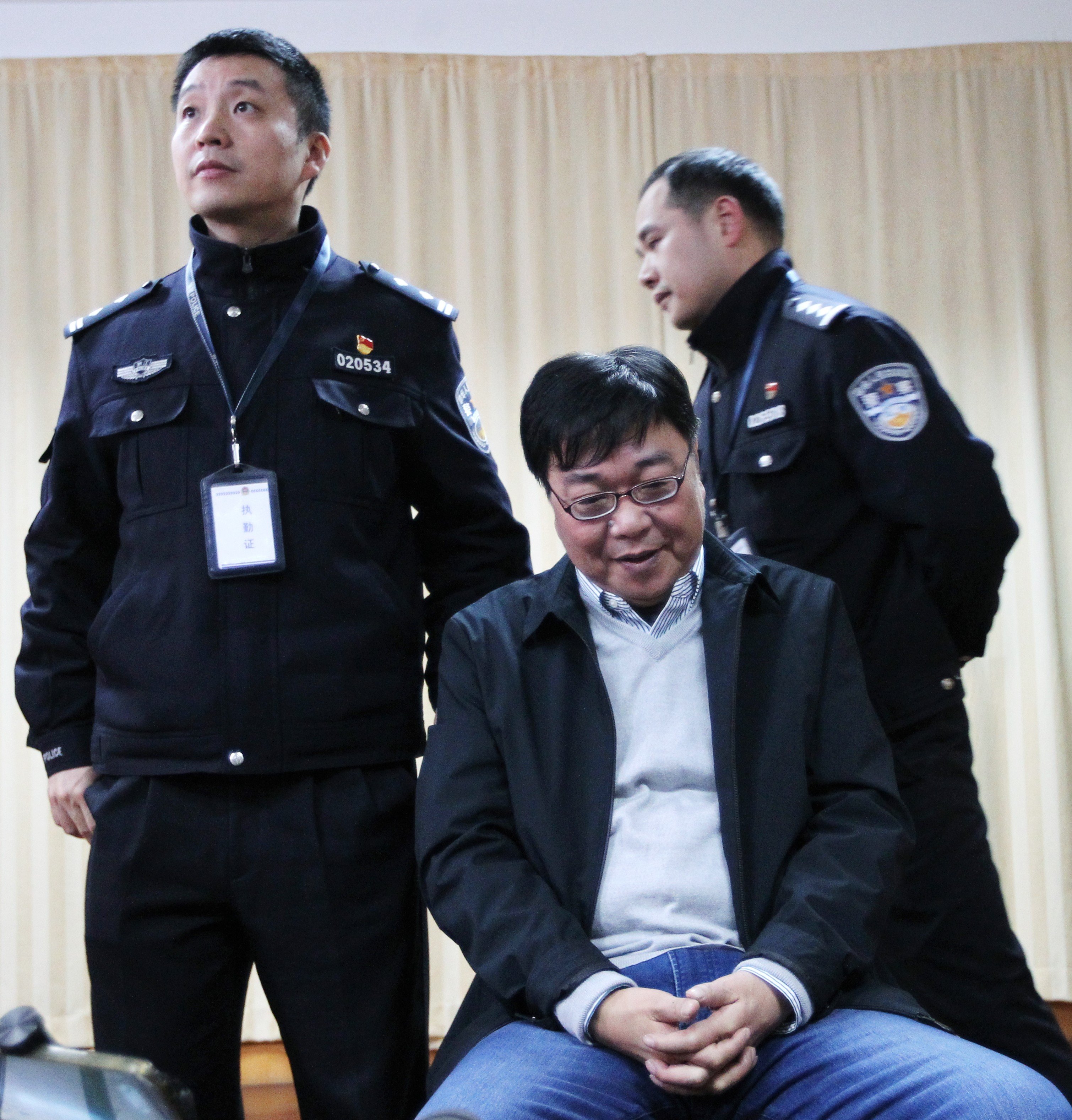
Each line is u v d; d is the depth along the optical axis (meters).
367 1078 1.62
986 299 3.68
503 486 1.88
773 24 3.76
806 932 1.35
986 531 1.83
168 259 3.60
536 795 1.49
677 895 1.44
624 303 3.66
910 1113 1.24
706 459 2.08
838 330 1.89
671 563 1.51
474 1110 1.25
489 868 1.45
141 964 1.62
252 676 1.61
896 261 3.69
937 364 3.68
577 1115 1.27
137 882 1.62
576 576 1.59
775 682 1.51
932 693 1.87
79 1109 0.90
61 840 3.47
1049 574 3.61
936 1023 1.39
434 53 3.69
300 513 1.66
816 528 1.90
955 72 3.73
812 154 3.71
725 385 2.06
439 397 1.81
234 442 1.66
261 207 1.74
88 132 3.61
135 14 3.65
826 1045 1.32
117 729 1.65
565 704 1.52
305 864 1.61
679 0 3.75
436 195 3.66
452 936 1.45
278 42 1.80
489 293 3.65
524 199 3.67
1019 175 3.70
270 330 1.72
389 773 1.70
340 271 1.81
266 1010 3.38
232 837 1.61
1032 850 3.58
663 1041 1.25
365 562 1.70
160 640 1.63
